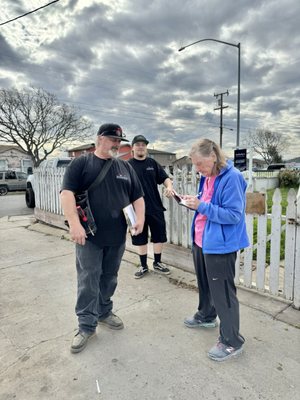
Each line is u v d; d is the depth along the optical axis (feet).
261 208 9.80
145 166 11.75
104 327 8.44
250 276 10.41
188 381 6.37
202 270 7.73
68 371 6.73
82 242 7.08
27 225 23.40
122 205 7.68
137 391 6.12
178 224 12.91
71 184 7.13
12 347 7.64
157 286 11.20
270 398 5.89
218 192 6.77
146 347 7.55
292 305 9.34
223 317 6.98
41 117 95.66
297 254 9.01
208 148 6.63
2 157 117.08
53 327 8.56
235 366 6.81
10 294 10.77
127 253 14.98
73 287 11.34
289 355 7.15
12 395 6.06
